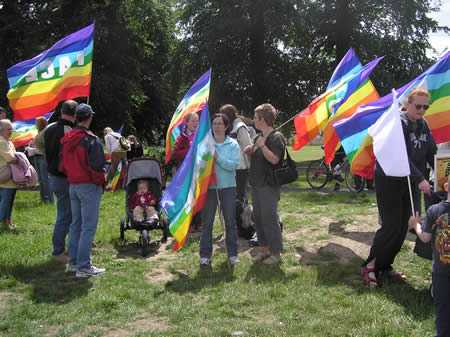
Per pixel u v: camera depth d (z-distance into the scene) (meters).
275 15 27.64
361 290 5.62
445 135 7.12
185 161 6.62
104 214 10.98
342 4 28.94
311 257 7.05
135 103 29.77
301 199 12.30
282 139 6.53
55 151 7.00
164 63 34.62
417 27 29.67
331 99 8.20
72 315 5.21
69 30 25.98
